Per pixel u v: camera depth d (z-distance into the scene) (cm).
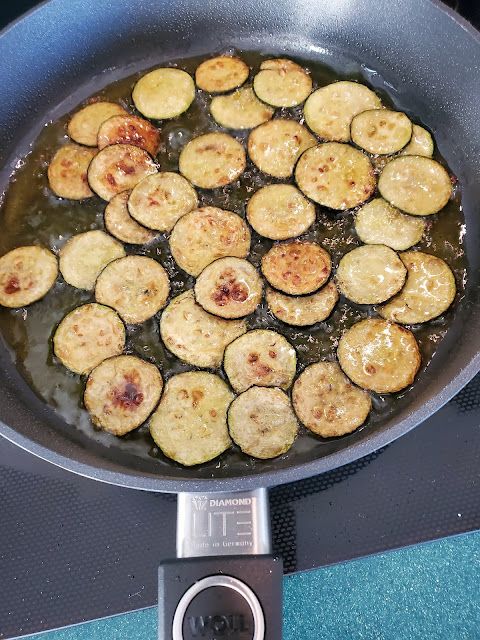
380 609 25
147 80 32
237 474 24
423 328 27
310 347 27
